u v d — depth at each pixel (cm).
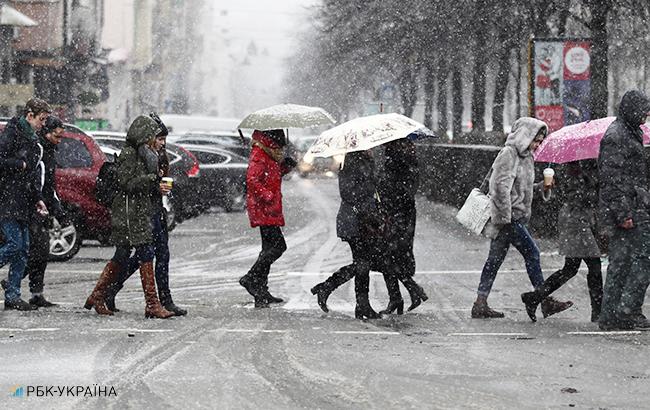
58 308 2659
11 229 2580
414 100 12262
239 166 6762
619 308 2316
